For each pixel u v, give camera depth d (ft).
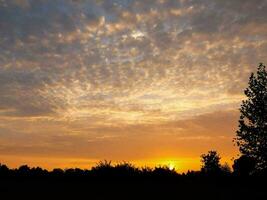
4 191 92.53
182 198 82.53
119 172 120.16
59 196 83.30
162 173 119.96
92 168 124.16
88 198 80.69
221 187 101.24
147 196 84.79
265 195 86.99
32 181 118.62
